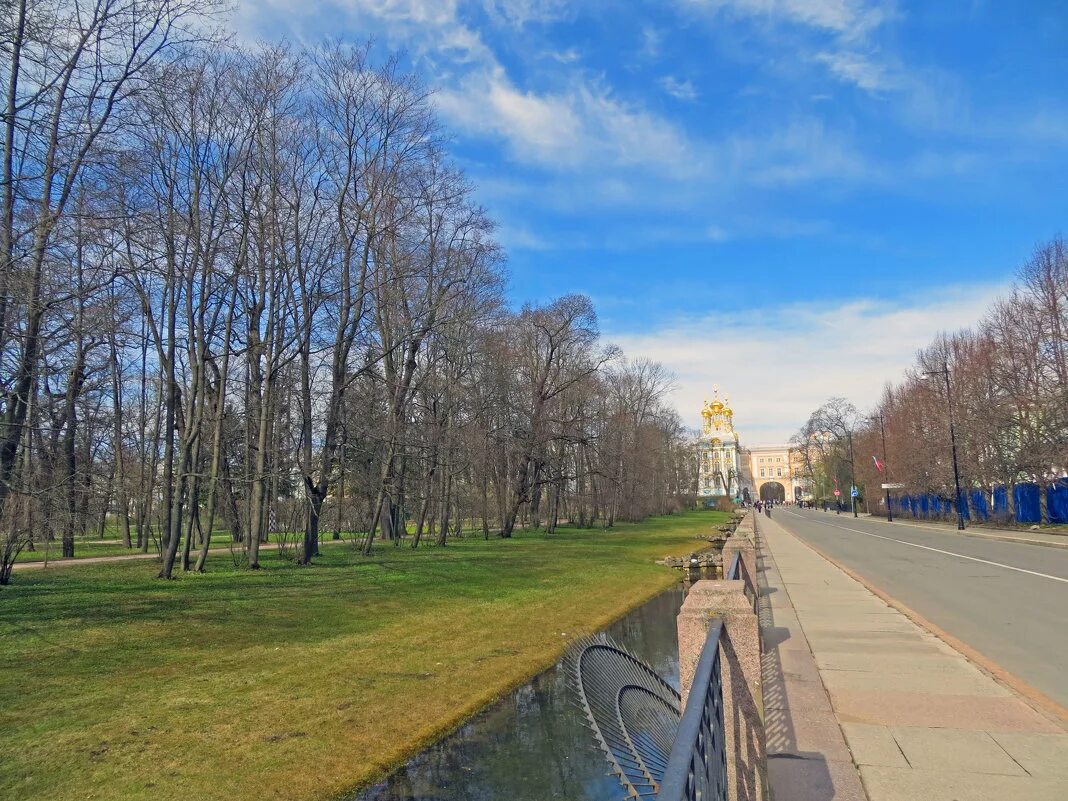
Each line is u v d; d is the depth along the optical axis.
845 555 25.25
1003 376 41.00
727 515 91.31
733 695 4.01
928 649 9.04
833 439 102.62
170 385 24.03
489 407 37.72
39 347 15.49
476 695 9.89
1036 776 4.87
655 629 14.72
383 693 9.65
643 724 5.58
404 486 34.75
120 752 7.26
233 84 22.05
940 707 6.52
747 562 12.05
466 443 35.19
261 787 6.70
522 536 44.72
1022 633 10.33
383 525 38.06
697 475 105.81
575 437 43.16
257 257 24.38
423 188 29.12
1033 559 22.44
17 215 14.40
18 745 7.30
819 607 12.72
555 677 11.09
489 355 36.84
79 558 30.14
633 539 42.78
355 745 7.85
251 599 16.50
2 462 15.91
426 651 12.18
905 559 23.25
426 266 30.22
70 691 9.24
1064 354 36.94
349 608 15.96
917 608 12.85
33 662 10.64
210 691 9.45
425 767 7.40
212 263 22.69
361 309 27.97
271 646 12.14
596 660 5.94
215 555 30.39
